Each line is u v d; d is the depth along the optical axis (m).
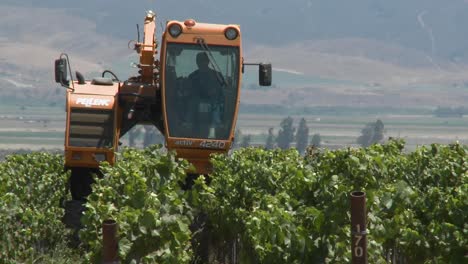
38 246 67.81
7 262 59.19
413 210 59.50
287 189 64.62
